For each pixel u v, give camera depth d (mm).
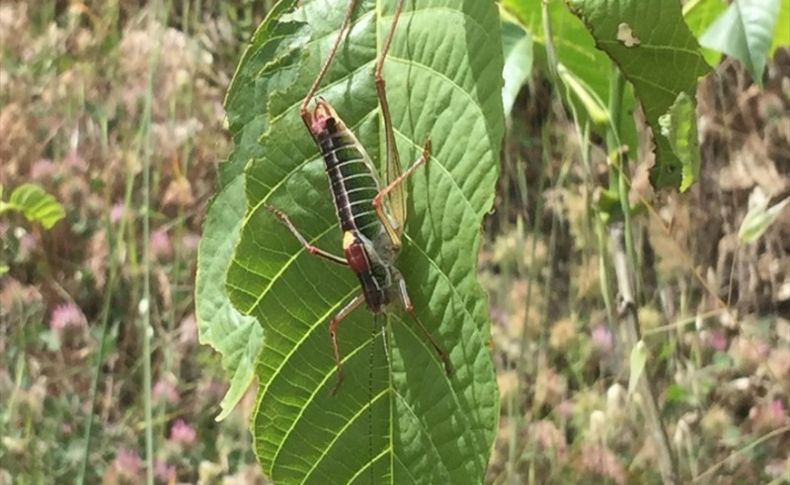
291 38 124
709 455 436
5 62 579
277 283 125
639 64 126
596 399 429
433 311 114
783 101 491
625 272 179
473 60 107
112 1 599
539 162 504
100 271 493
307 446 125
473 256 107
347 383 123
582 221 408
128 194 439
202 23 611
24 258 505
